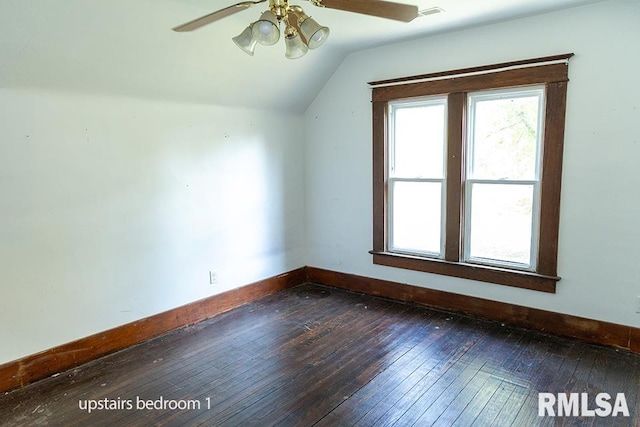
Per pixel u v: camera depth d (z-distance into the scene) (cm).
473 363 290
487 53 341
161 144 340
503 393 253
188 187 362
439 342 323
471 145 365
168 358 306
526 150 339
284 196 453
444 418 231
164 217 347
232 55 333
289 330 351
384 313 385
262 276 436
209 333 349
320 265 476
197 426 228
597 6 292
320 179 462
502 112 347
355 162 432
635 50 283
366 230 433
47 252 281
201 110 366
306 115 463
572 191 314
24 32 235
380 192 416
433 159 388
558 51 310
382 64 398
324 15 304
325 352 310
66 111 284
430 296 397
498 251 362
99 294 310
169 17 274
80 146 293
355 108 423
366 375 276
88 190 300
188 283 368
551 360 292
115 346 319
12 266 266
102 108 302
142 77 307
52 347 286
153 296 343
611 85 293
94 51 269
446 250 382
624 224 297
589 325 316
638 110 285
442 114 378
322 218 467
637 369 278
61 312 290
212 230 384
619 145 294
